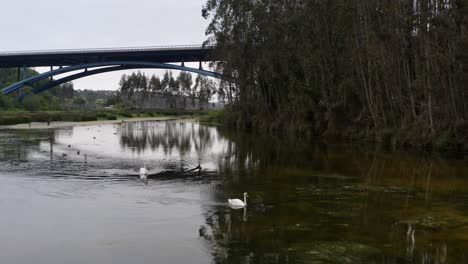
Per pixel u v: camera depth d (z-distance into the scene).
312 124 62.97
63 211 17.78
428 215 17.83
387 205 19.56
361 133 54.75
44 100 148.62
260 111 77.75
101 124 94.06
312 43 59.59
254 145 49.03
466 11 39.59
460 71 40.50
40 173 27.09
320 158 36.53
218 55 77.69
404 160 35.25
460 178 26.84
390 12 47.44
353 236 14.92
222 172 28.78
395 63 50.28
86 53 107.88
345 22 54.72
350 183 24.91
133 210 18.03
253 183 24.70
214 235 14.88
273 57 66.56
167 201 19.78
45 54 108.56
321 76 61.03
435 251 13.53
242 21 69.38
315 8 57.06
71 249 13.48
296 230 15.53
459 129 40.97
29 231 15.16
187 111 168.38
